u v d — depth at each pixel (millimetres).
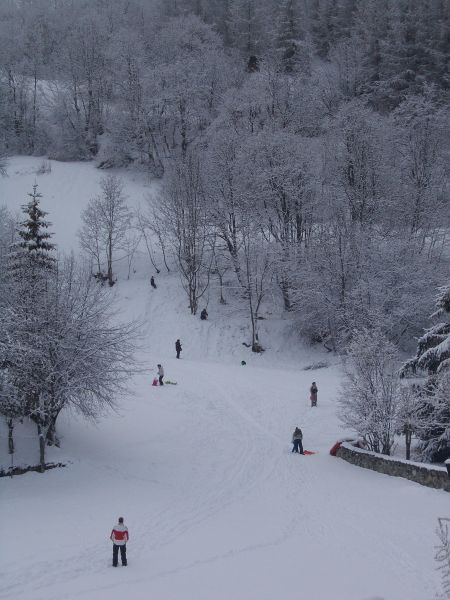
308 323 49406
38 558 15969
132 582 14797
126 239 58438
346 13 111062
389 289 46719
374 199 50188
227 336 50125
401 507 20516
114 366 26094
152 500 21578
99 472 24188
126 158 74938
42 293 24969
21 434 25172
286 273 50000
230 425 31109
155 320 50688
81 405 24500
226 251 56188
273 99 62250
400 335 46281
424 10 92938
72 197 67688
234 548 17203
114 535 15758
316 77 74875
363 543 17531
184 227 53344
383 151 53781
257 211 52844
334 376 41625
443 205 53906
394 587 14570
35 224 33625
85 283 30922
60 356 24000
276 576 15227
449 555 7785
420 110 60906
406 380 28094
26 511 19594
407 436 25594
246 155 53719
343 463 26406
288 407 34031
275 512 20562
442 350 24578
